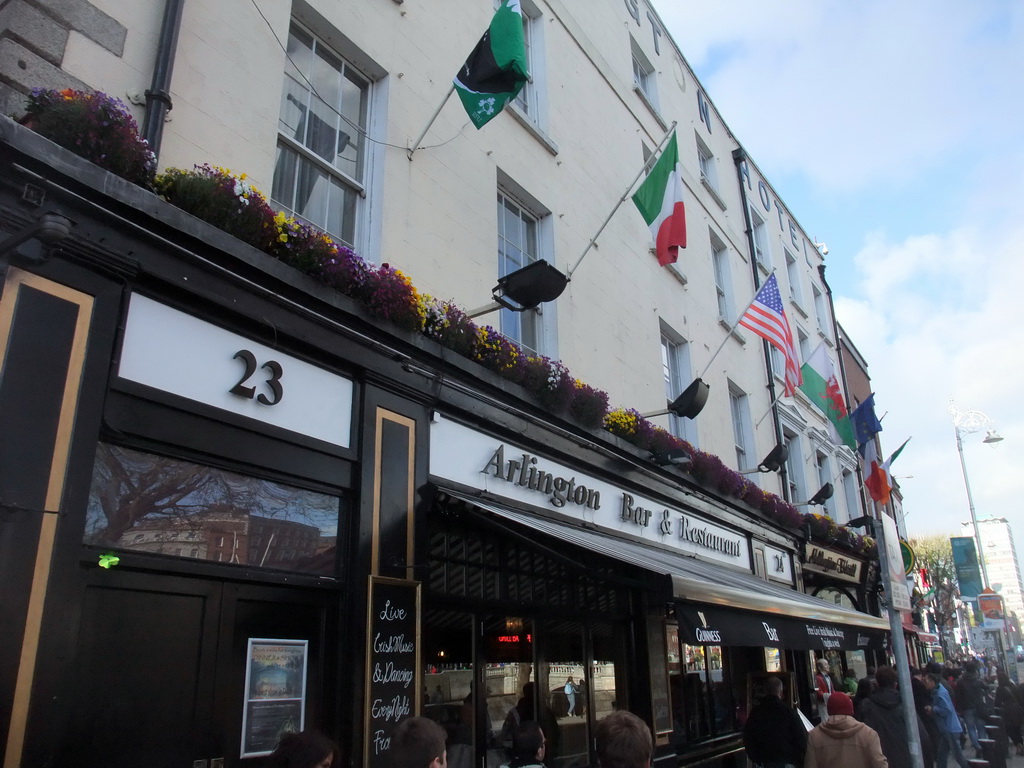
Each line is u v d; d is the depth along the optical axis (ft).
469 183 27.25
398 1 25.88
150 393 14.47
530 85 34.47
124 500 14.06
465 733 21.04
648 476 31.99
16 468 12.17
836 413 44.73
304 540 17.35
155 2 17.67
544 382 25.43
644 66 47.93
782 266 67.00
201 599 15.02
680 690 32.76
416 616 18.86
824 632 29.53
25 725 11.60
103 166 14.37
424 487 20.25
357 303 19.02
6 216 12.71
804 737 22.90
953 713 35.45
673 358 42.52
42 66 14.83
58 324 13.21
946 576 151.94
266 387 16.83
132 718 13.32
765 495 42.50
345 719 16.85
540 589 25.36
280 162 20.89
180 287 15.14
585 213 35.01
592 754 26.09
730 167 59.16
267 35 20.49
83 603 13.02
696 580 20.66
